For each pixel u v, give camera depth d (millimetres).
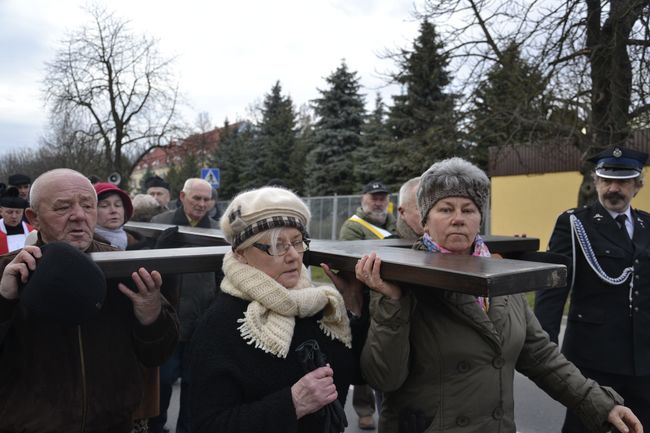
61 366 1670
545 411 4320
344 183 28953
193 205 4352
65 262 1373
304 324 1664
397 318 1614
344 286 1875
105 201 3145
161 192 6617
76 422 1668
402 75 10875
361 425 3943
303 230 1637
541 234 14664
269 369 1545
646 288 2760
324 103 29922
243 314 1596
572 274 2852
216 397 1514
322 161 29938
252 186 35719
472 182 1796
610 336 2760
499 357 1742
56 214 1814
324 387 1509
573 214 2979
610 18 7625
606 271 2791
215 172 13648
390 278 1495
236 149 39031
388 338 1628
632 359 2717
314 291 1639
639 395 2768
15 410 1621
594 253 2826
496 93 9930
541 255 2344
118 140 22922
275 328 1550
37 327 1648
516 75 8859
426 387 1743
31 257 1412
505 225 15562
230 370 1521
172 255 1642
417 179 2977
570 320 2939
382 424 1865
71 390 1674
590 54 7895
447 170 1821
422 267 1377
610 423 1903
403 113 21000
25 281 1411
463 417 1698
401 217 3010
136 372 1859
